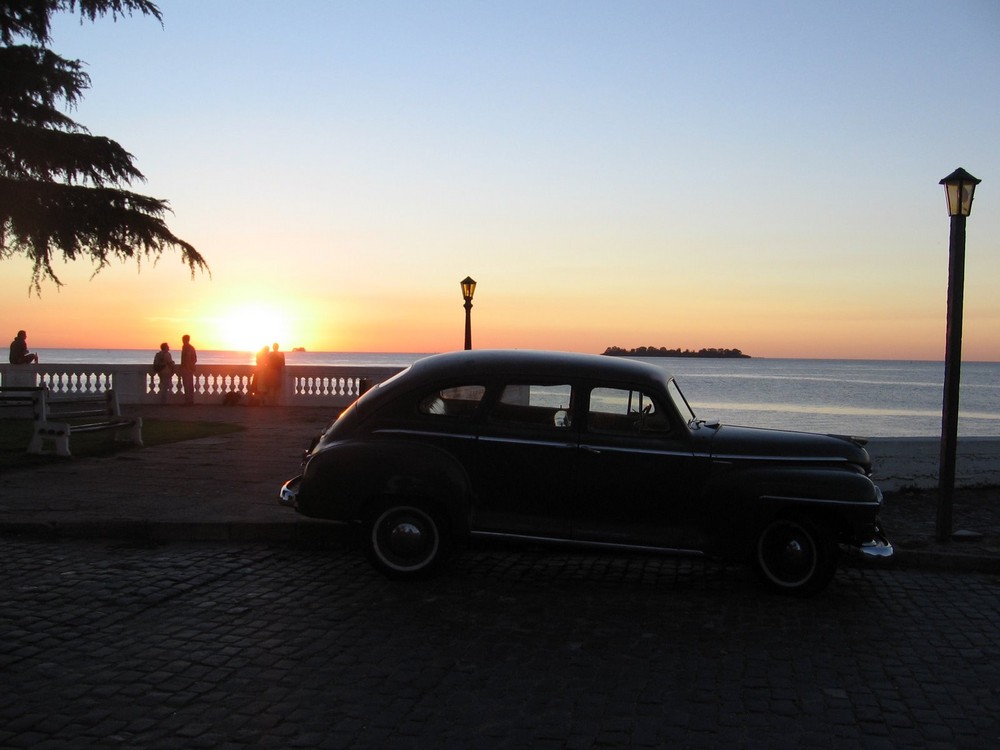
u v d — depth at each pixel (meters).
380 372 22.62
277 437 15.66
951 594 7.52
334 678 5.29
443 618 6.52
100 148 15.88
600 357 7.91
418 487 7.34
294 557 8.23
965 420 52.06
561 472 7.40
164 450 13.88
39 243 15.66
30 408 18.86
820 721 4.80
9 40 15.63
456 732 4.58
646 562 8.41
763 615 6.78
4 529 8.80
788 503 7.17
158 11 16.20
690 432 7.45
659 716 4.82
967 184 8.91
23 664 5.40
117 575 7.46
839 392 83.50
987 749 4.52
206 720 4.67
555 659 5.69
